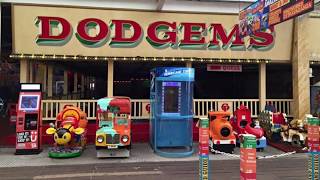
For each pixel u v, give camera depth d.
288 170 8.53
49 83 15.87
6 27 12.55
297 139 11.02
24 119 10.23
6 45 12.84
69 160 9.55
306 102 12.58
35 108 10.27
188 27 12.31
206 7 12.36
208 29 12.42
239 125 10.87
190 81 10.58
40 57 11.63
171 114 10.66
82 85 21.75
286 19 9.27
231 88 17.70
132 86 20.23
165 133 10.71
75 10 11.79
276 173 8.23
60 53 11.78
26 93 10.40
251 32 11.02
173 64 14.07
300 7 8.70
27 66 11.95
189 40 12.33
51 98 15.84
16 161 9.44
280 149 10.95
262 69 12.96
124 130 9.83
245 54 12.66
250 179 4.52
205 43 12.42
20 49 11.63
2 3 11.51
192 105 10.80
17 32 11.59
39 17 11.62
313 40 12.91
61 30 11.75
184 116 10.67
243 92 17.55
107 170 8.51
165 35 12.23
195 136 12.44
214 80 17.67
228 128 10.33
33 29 11.64
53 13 11.70
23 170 8.53
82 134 10.29
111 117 9.89
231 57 12.58
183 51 12.34
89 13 11.87
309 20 12.80
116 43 12.02
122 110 9.90
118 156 9.79
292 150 10.59
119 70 17.48
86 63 14.41
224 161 9.51
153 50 12.21
